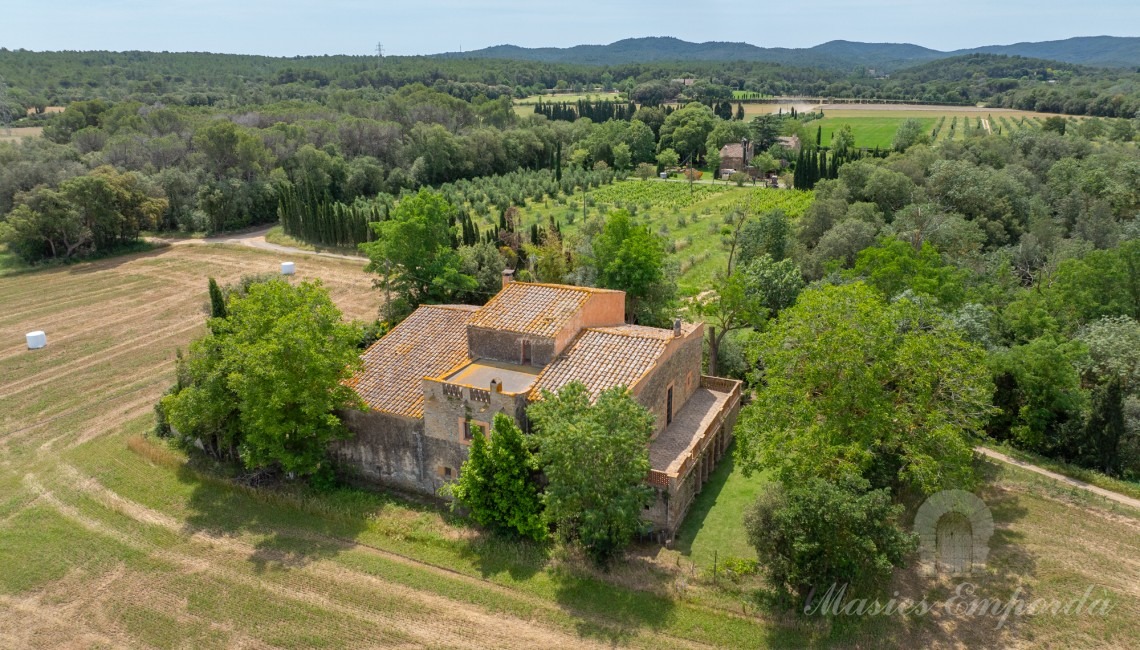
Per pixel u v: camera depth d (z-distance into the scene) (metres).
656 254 58.69
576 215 118.25
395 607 30.62
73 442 46.50
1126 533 35.16
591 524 30.92
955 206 86.12
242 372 38.78
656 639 28.56
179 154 121.12
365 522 36.31
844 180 96.19
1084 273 56.47
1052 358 43.53
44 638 29.31
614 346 39.78
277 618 30.14
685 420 42.69
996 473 40.69
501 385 35.62
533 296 43.25
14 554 34.59
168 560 34.06
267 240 103.31
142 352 63.06
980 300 56.28
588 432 30.56
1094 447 42.00
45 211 90.38
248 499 38.81
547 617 29.84
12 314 73.31
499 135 165.62
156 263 92.25
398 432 38.72
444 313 47.50
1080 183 86.19
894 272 56.03
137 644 28.97
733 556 33.56
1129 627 28.75
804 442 31.83
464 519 36.09
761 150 192.38
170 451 43.84
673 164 184.75
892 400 35.19
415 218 60.78
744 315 52.25
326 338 39.00
